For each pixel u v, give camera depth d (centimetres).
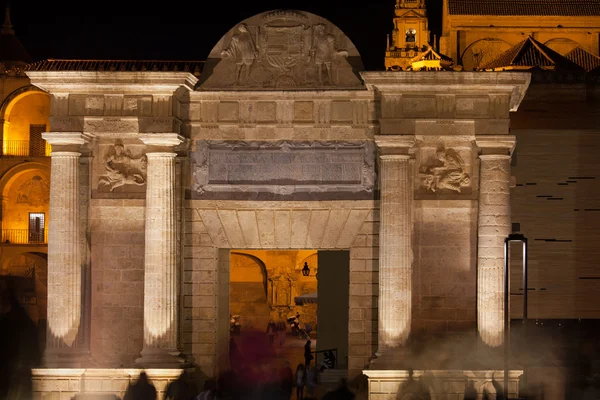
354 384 4750
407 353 4550
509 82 4597
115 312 4766
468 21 12544
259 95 4784
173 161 4688
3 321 6228
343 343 5356
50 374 4591
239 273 10344
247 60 4816
